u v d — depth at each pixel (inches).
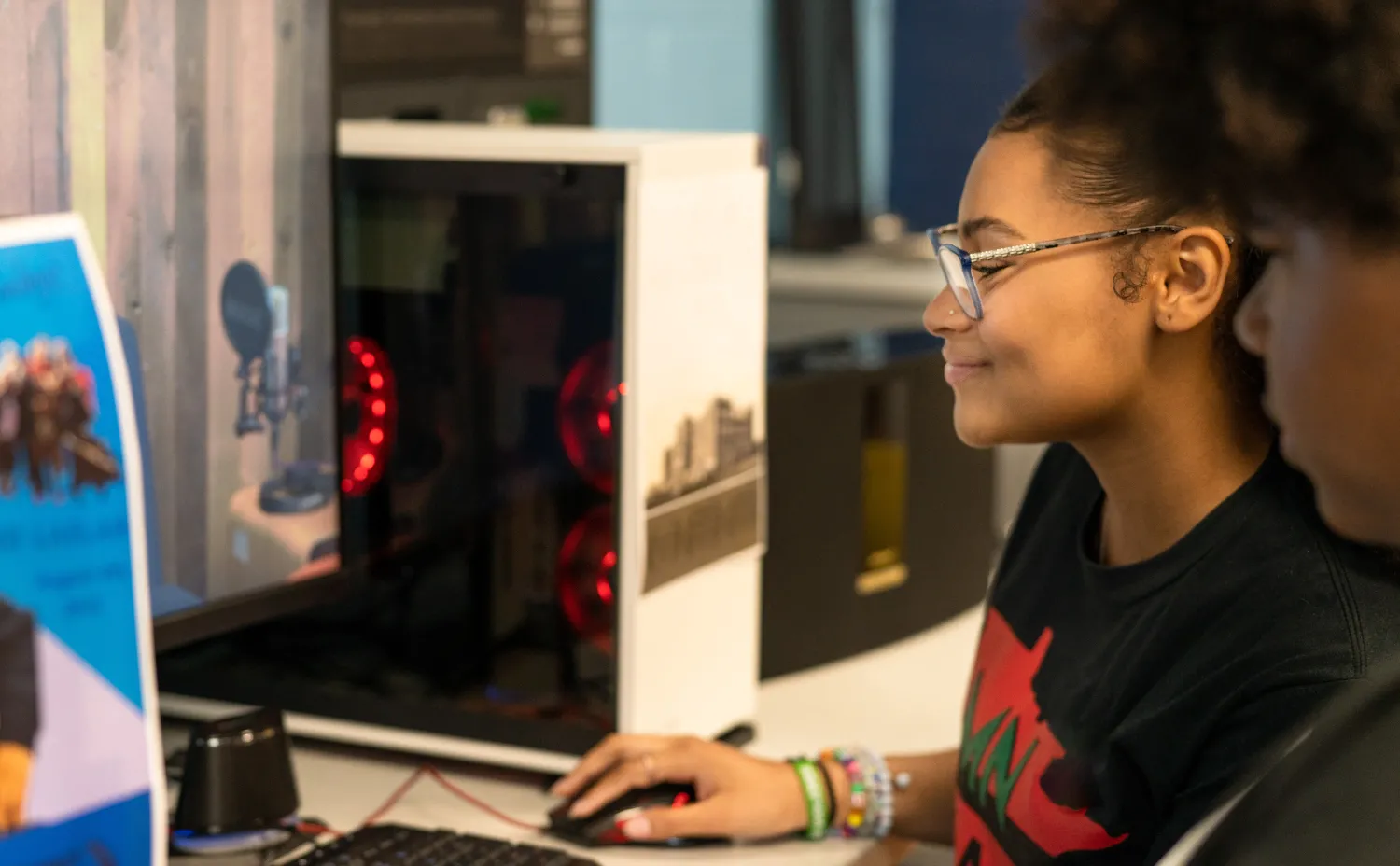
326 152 43.7
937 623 66.2
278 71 42.2
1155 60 25.3
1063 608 40.4
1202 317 33.3
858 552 61.3
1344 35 20.3
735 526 50.8
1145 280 33.5
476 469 48.3
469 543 48.6
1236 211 21.7
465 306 47.8
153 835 28.5
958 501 67.0
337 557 45.2
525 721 48.1
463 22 57.7
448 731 49.0
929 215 151.3
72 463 27.6
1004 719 40.8
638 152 44.5
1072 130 32.8
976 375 36.2
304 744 50.9
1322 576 33.1
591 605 47.2
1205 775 33.9
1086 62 29.4
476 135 47.7
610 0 139.9
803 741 52.4
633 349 45.1
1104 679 37.1
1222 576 34.8
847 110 148.9
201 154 40.3
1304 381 19.2
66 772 27.0
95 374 28.3
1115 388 34.7
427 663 49.4
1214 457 35.4
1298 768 20.0
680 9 144.3
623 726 46.9
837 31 147.2
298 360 43.5
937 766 45.9
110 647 28.0
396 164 47.4
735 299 49.5
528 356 47.2
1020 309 34.4
